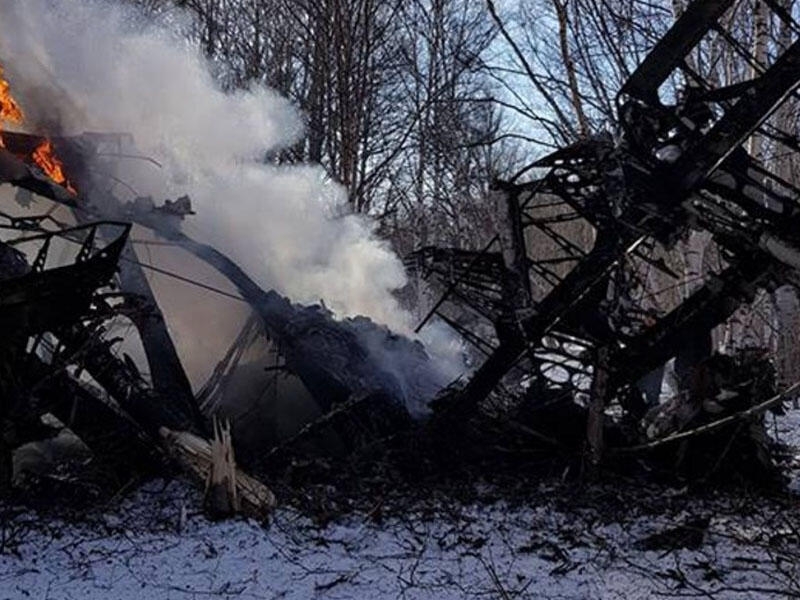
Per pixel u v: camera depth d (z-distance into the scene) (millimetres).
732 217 8516
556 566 6984
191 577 6664
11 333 8148
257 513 7934
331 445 10102
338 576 6688
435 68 24062
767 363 9672
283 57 23453
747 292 9297
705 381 9461
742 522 8078
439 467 9484
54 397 8625
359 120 21797
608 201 8773
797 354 14930
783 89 7484
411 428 10094
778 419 15227
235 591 6391
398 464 9445
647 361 9570
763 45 13406
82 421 8758
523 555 7242
